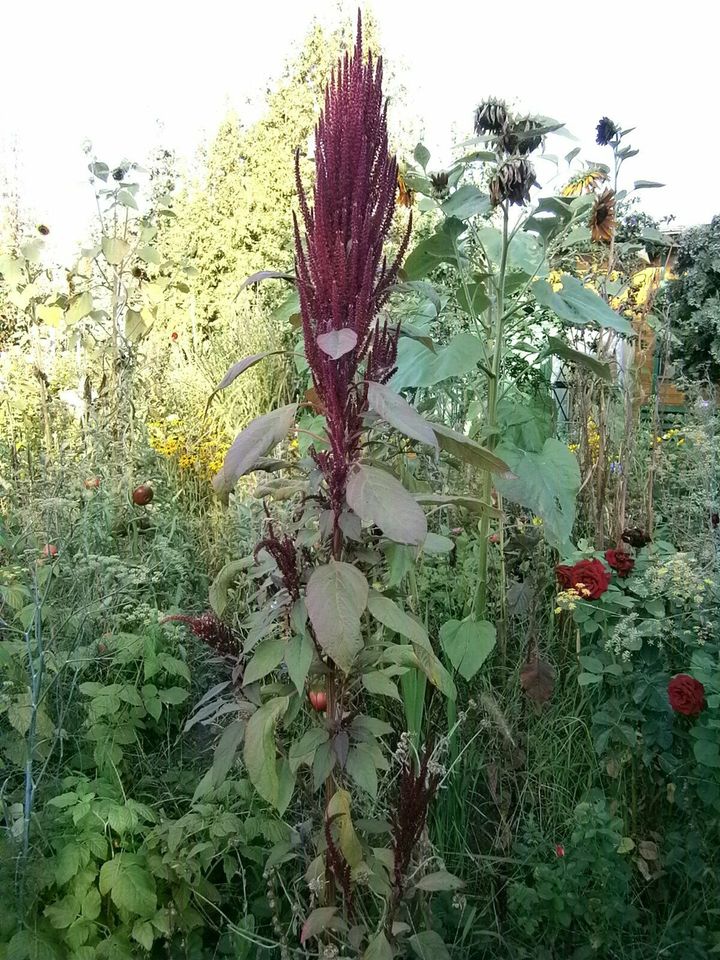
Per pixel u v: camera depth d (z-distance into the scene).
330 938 1.79
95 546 3.01
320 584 1.51
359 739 1.72
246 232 8.92
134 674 2.61
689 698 2.03
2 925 1.77
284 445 2.97
